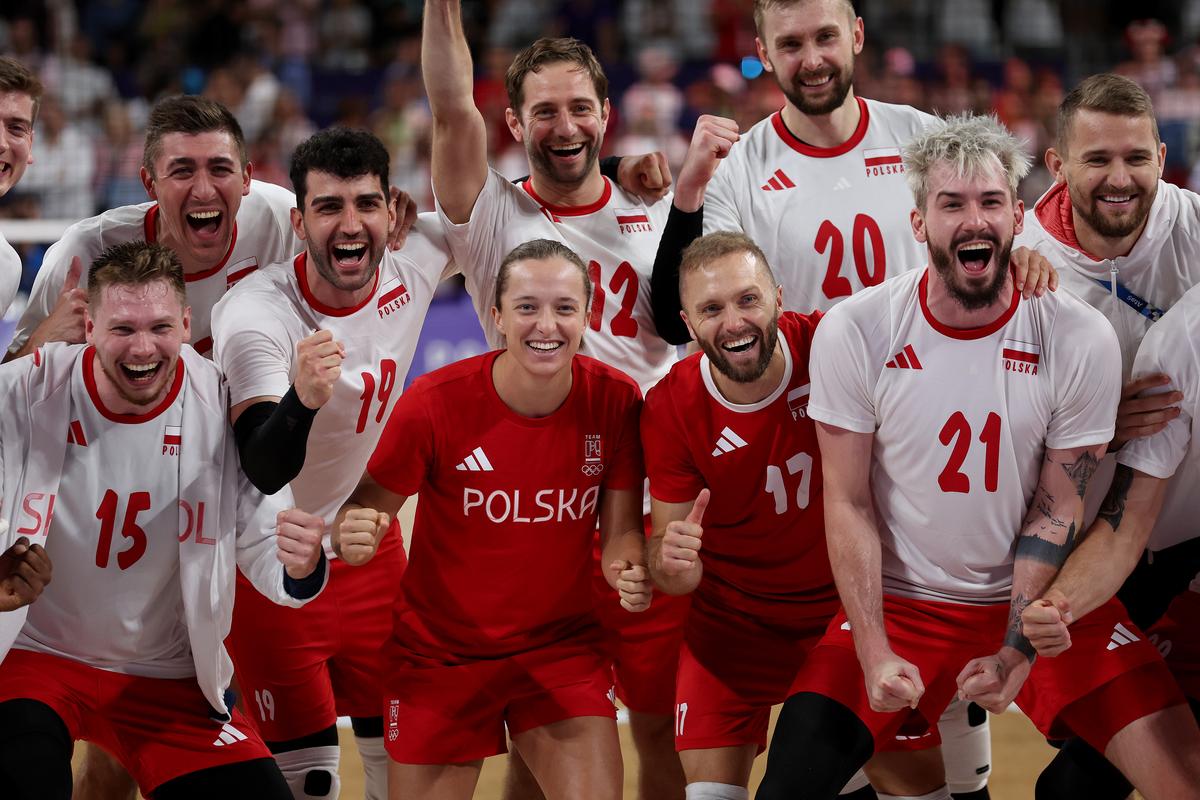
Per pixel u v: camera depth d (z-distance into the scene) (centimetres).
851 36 495
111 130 1233
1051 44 1373
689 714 428
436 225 479
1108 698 397
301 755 472
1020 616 390
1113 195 419
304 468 460
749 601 437
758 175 512
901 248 504
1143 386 406
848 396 400
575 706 409
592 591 432
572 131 470
